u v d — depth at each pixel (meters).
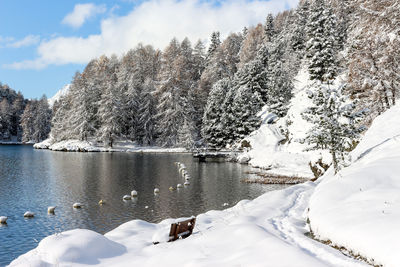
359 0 27.28
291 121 56.91
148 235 10.58
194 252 7.21
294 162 42.28
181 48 108.00
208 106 73.31
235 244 7.17
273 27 118.06
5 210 20.17
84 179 32.25
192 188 27.95
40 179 32.09
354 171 11.64
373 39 26.97
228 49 114.69
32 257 7.60
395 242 5.79
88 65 110.50
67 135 83.00
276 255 5.99
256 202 15.48
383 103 28.06
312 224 8.99
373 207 7.87
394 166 10.69
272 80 70.00
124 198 23.28
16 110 138.50
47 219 18.12
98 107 82.44
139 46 121.94
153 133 82.31
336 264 6.19
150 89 86.19
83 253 7.80
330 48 53.78
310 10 59.47
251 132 66.44
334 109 17.14
